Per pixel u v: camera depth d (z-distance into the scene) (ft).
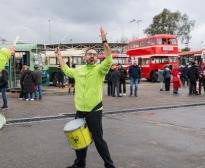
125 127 37.99
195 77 77.05
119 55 143.13
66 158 25.88
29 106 55.62
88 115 21.56
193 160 25.53
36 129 36.91
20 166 23.98
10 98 69.72
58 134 34.32
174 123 40.75
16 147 29.14
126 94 79.56
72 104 58.44
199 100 65.26
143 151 27.86
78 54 126.62
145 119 43.50
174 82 80.48
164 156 26.50
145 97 71.56
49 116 44.68
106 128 37.35
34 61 91.76
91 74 21.68
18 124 40.01
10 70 84.84
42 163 24.66
